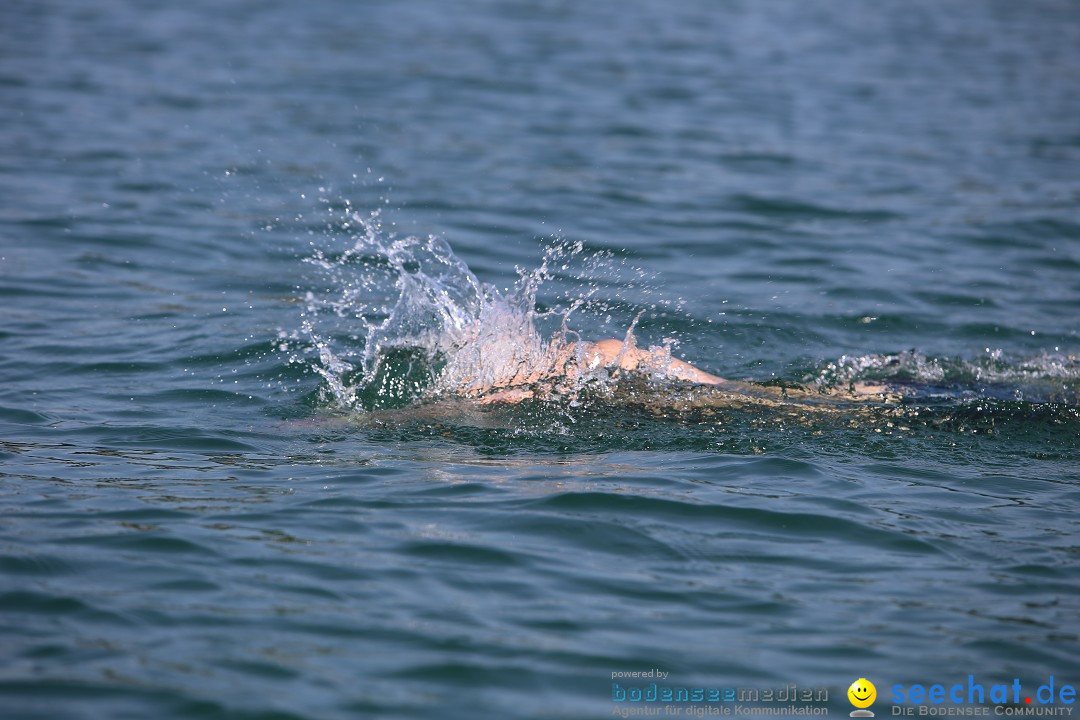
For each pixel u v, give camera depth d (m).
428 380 26.27
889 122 59.47
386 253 34.19
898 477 22.06
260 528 18.84
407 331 27.70
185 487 20.64
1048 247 40.81
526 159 50.25
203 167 47.03
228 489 20.58
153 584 16.78
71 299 32.44
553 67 70.12
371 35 79.06
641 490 20.83
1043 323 33.41
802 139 55.72
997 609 16.92
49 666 14.55
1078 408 26.36
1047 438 24.48
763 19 92.12
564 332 27.27
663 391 26.20
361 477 21.31
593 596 16.98
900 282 36.66
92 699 13.88
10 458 21.81
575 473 21.69
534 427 24.30
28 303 31.84
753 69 72.00
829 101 63.88
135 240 38.12
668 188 46.81
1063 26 92.88
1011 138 56.62
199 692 14.12
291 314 32.00
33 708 13.63
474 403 25.47
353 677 14.64
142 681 14.31
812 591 17.38
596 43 78.69
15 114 53.53
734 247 39.72
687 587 17.38
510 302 27.94
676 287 35.12
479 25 84.56
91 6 84.75
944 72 73.00
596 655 15.41
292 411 25.14
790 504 20.47
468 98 61.47
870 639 16.05
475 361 26.59
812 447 23.52
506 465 22.12
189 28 78.56
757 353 30.20
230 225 40.19
